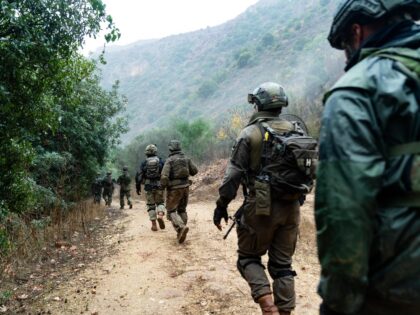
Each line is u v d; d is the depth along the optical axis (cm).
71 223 952
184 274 549
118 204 1909
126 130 1606
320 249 133
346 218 124
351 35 162
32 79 411
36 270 619
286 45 10756
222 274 533
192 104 11469
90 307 459
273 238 335
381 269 130
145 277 550
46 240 790
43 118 457
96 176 1584
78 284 543
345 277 125
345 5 158
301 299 441
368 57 144
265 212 305
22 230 703
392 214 128
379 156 128
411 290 125
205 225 922
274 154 310
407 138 128
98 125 1445
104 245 788
